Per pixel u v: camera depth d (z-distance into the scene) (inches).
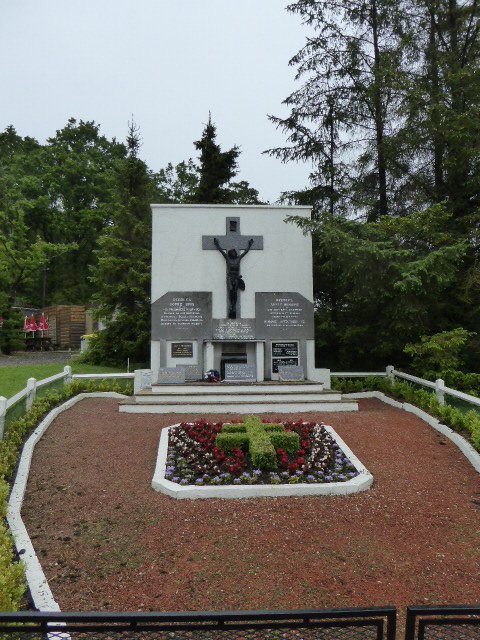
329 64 689.6
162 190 1460.4
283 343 542.0
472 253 560.4
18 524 228.2
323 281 653.3
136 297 772.0
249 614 118.5
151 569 200.4
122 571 198.8
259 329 540.7
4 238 1182.9
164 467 289.1
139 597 183.5
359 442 339.9
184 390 474.3
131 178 830.5
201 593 186.2
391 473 293.6
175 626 118.0
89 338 837.8
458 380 504.4
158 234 542.3
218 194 877.2
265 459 283.3
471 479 291.0
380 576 199.3
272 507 249.9
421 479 287.7
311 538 224.5
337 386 566.9
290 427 356.8
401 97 622.2
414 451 329.1
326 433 346.3
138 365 762.8
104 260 761.6
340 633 160.6
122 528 230.2
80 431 364.2
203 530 228.8
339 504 254.7
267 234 552.7
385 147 628.4
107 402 474.9
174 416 417.1
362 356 637.3
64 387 474.0
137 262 765.9
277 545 218.2
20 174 1815.9
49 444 332.8
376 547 219.5
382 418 405.1
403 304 500.4
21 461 293.9
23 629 115.3
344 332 612.7
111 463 305.7
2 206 1307.8
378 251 468.8
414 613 121.7
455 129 541.6
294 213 557.6
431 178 656.4
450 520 244.1
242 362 541.0
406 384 512.7
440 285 484.4
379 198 694.5
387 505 255.9
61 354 1058.7
